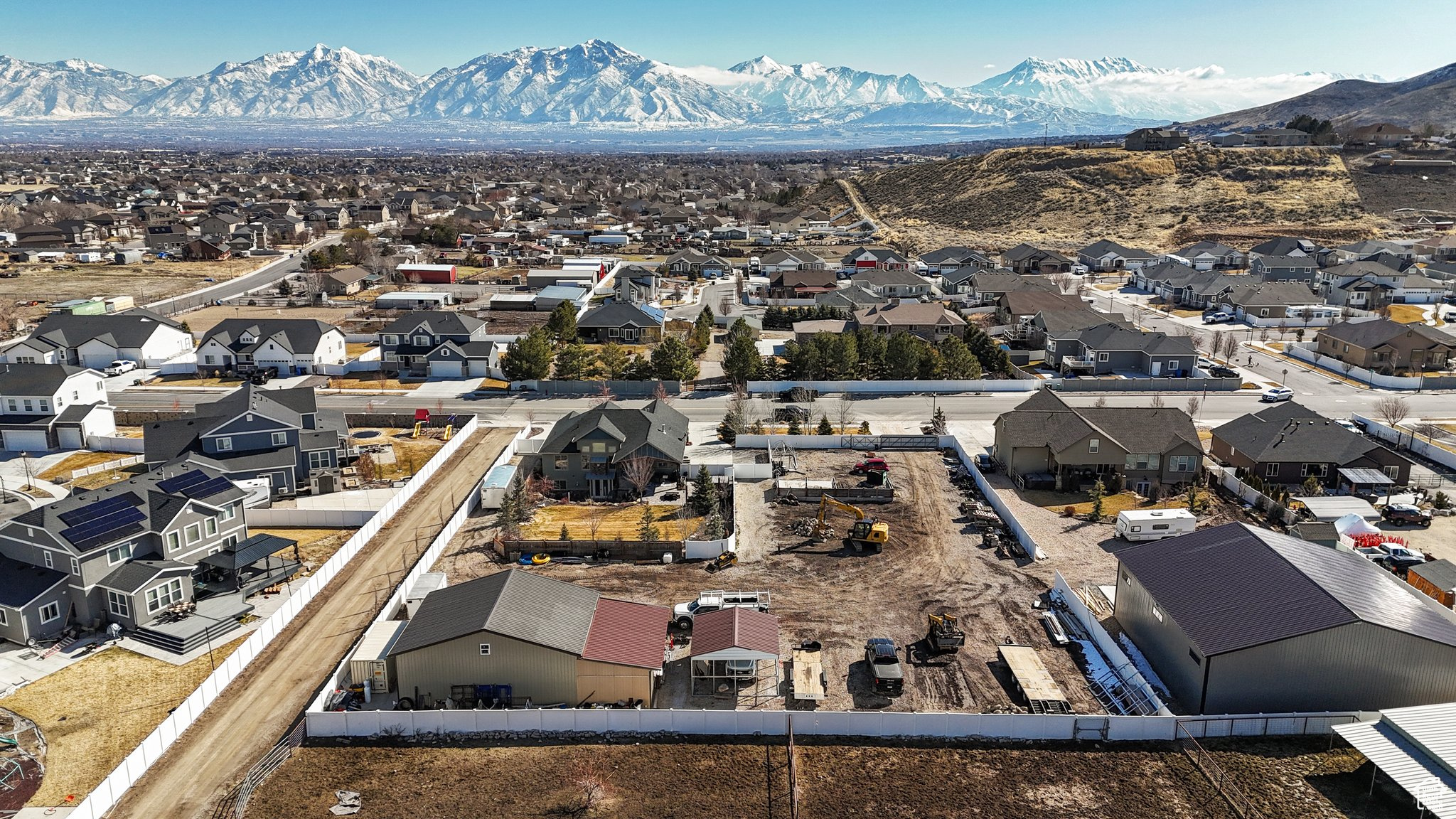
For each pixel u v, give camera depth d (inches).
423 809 1322.6
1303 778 1363.2
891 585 2005.4
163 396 3528.5
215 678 1603.1
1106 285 5841.5
